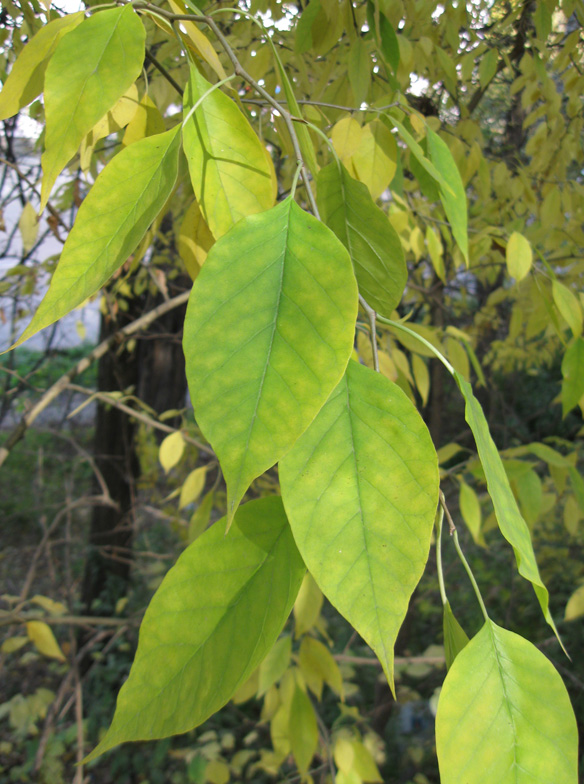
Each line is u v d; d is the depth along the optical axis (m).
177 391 2.65
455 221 0.38
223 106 0.30
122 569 2.43
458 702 0.24
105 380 2.31
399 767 1.86
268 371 0.22
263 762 1.34
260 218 0.24
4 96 0.31
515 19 1.08
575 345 0.67
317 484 0.23
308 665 0.76
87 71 0.27
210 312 0.23
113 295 1.04
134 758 1.95
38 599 1.17
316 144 0.73
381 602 0.22
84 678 1.93
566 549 2.21
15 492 2.92
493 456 0.28
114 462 2.26
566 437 2.86
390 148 0.42
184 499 1.04
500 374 2.84
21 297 1.48
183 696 0.24
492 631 0.26
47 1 0.40
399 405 0.24
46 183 0.27
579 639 2.12
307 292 0.23
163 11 0.30
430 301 1.66
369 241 0.33
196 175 0.30
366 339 0.65
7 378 1.53
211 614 0.25
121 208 0.26
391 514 0.23
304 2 0.80
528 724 0.24
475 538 0.84
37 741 1.89
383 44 0.52
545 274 0.77
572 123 1.08
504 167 1.14
